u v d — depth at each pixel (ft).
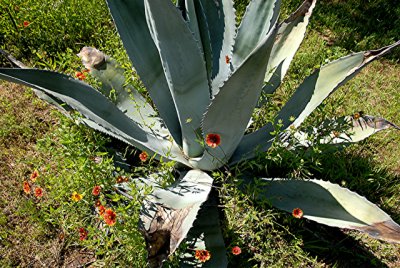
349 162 8.30
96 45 10.97
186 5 6.41
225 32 7.36
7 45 10.82
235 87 5.47
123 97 8.16
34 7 10.82
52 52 10.57
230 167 7.34
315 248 7.11
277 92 9.89
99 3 11.51
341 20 12.42
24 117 9.16
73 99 6.39
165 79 7.07
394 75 10.96
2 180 8.13
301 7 7.55
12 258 7.05
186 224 5.59
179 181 6.88
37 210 7.57
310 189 6.56
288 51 7.85
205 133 6.30
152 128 7.99
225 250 6.37
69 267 6.97
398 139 9.07
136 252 6.23
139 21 6.43
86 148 6.98
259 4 7.06
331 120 7.16
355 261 7.05
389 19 12.80
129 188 6.40
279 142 6.72
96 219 7.05
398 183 8.25
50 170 7.88
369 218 5.79
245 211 6.91
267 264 6.80
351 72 6.01
